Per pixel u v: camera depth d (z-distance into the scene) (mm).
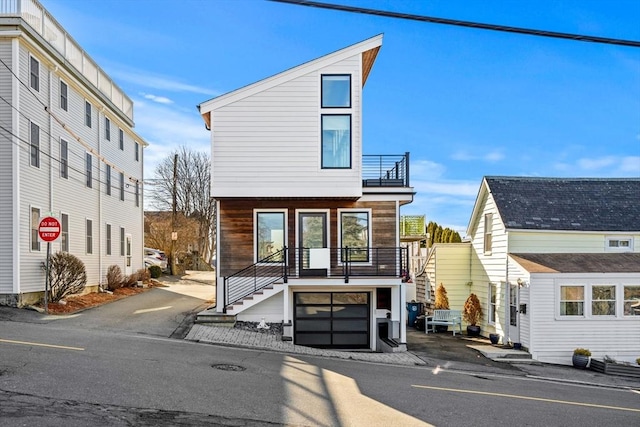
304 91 15352
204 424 6219
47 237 14383
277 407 7230
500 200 17344
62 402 6570
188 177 49500
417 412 7539
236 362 10172
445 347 15703
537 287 14883
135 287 24219
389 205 16125
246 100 15250
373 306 15984
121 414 6320
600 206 17672
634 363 14695
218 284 15484
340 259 15875
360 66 15445
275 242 15859
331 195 15172
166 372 8648
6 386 7020
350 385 9047
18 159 14734
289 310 15352
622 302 14984
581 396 10164
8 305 14375
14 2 15102
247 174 15102
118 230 24359
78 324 13008
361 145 15336
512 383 11031
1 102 14719
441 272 19656
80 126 19719
